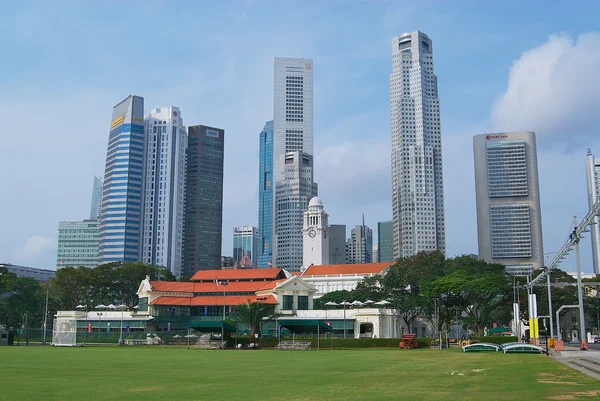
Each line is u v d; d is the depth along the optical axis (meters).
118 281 196.38
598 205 69.44
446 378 41.75
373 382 39.28
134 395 32.34
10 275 173.38
